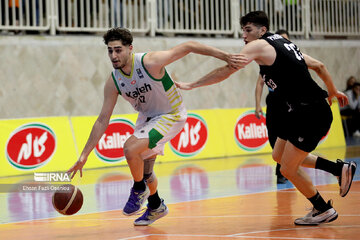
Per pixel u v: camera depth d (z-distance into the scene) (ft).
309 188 26.66
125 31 25.04
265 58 25.41
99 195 39.37
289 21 77.05
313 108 25.64
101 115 26.35
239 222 28.09
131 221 29.71
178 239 24.61
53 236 26.37
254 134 66.80
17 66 61.57
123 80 25.64
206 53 24.85
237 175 47.85
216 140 63.82
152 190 27.86
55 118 54.19
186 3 69.97
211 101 72.49
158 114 26.55
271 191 38.40
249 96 75.15
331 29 82.74
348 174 27.30
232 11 73.82
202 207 33.09
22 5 63.16
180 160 60.90
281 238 24.03
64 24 64.03
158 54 25.04
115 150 57.11
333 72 81.82
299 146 25.81
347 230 25.38
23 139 51.93
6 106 60.95
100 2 65.05
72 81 64.54
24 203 37.01
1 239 26.08
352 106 79.66
